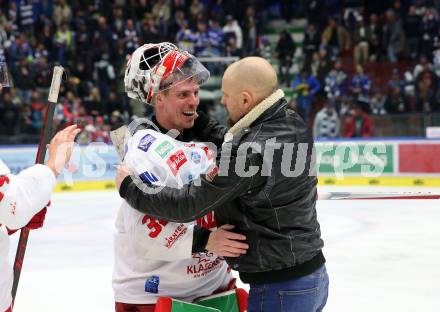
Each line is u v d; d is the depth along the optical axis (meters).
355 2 21.14
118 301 3.69
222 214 3.33
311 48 20.50
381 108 18.34
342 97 18.09
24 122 17.20
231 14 21.30
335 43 20.28
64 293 7.11
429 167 15.51
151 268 3.58
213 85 18.64
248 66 3.21
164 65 3.40
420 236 9.66
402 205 12.49
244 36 20.53
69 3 20.58
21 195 2.97
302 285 3.23
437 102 18.09
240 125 3.24
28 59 18.70
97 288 7.29
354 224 10.69
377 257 8.43
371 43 19.91
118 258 3.67
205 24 21.11
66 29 19.72
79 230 10.75
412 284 7.19
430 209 11.98
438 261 8.18
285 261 3.19
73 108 17.86
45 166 3.12
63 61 19.28
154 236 3.34
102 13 20.64
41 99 18.25
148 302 3.59
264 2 22.12
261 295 3.26
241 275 3.33
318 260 3.31
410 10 19.92
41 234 10.43
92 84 18.95
